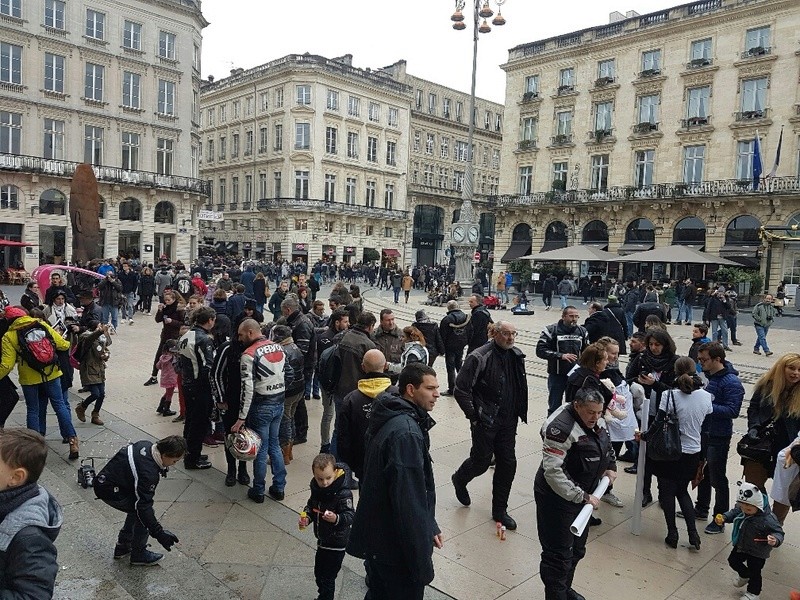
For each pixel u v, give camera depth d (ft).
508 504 19.61
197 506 18.58
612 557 16.40
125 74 136.98
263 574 14.78
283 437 22.54
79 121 130.11
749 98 115.14
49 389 21.12
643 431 17.72
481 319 33.86
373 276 146.30
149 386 33.17
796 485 15.49
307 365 26.81
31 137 123.44
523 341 56.24
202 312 21.52
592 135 137.39
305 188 176.86
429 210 215.72
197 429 21.45
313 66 173.37
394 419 10.61
